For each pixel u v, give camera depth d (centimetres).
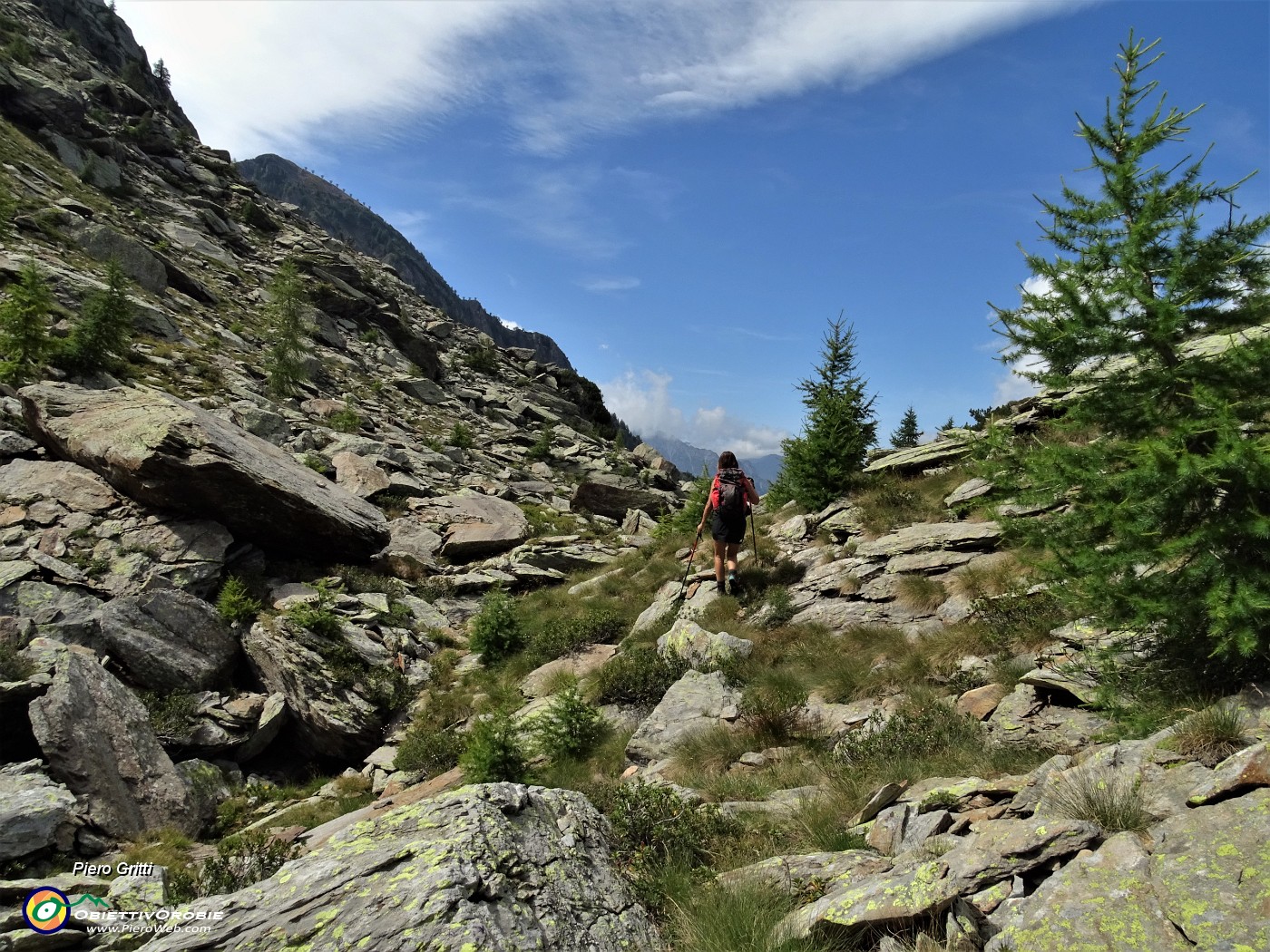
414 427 4581
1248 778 381
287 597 1706
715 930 435
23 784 962
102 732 1111
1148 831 387
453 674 1641
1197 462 491
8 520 1581
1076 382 630
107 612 1377
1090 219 632
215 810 1188
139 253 4119
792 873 494
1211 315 571
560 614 1820
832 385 2017
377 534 2103
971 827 486
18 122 5578
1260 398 541
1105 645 710
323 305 6128
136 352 3003
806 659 1037
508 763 1000
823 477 1620
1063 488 614
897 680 900
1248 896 304
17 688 1088
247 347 4216
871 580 1184
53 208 4038
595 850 537
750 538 1605
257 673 1536
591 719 1055
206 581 1653
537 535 2811
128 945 606
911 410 4066
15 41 6762
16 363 2205
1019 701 725
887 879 414
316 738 1437
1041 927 330
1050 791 476
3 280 2831
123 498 1767
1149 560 538
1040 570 643
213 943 374
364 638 1650
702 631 1184
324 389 4409
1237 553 512
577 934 418
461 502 2983
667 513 3578
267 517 1838
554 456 5325
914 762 677
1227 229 564
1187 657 569
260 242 7319
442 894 386
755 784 725
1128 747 489
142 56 10931
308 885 416
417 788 1077
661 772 857
